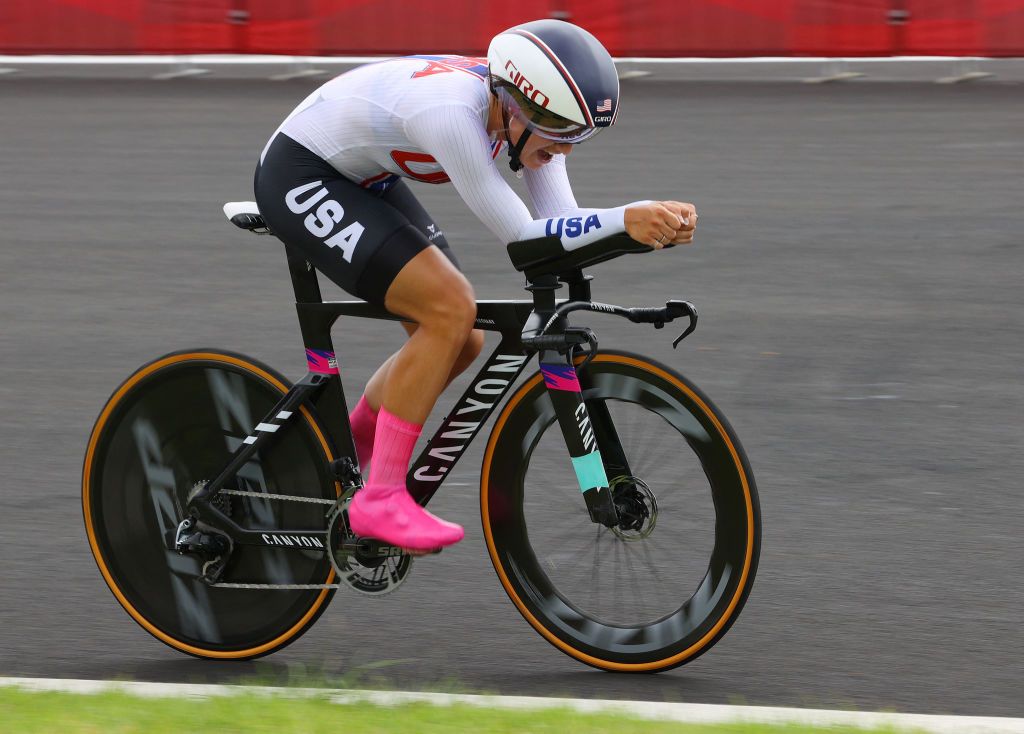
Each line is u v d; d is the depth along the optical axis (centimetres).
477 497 1606
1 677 1143
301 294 1200
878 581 1381
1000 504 1566
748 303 2325
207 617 1245
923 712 1121
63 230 2844
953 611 1313
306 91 4288
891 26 4338
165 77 4578
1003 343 2120
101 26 4647
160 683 1152
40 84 4469
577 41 1058
